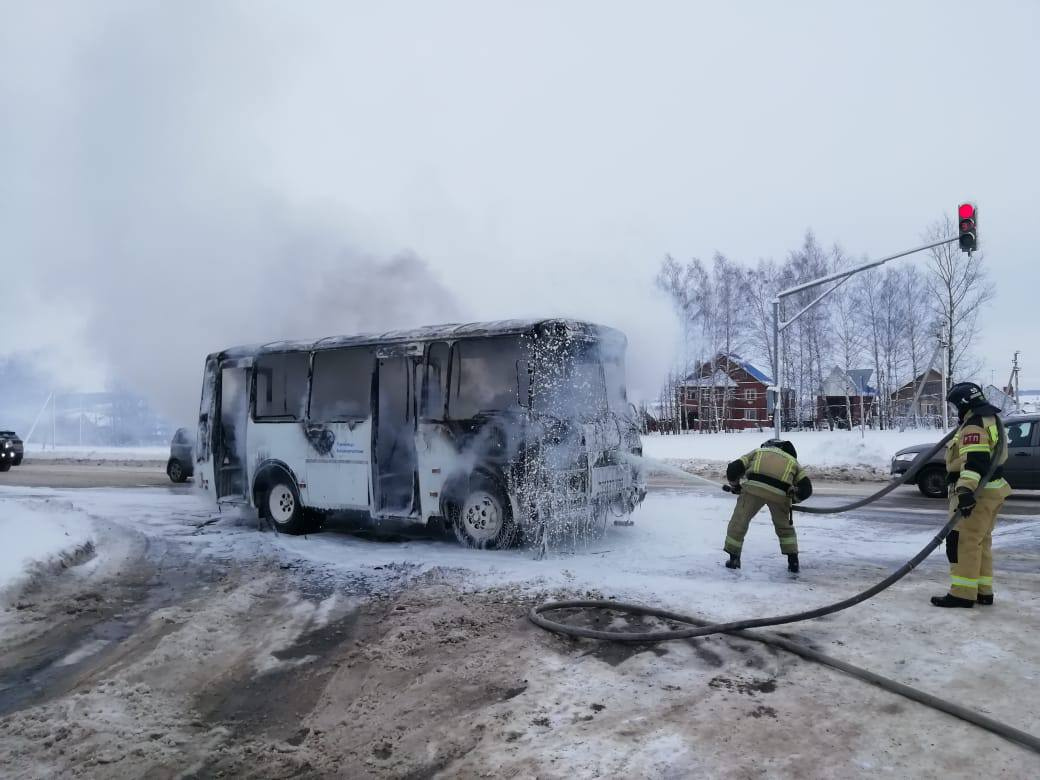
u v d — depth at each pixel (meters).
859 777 3.35
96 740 4.00
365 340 9.57
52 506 12.33
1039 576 7.11
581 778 3.40
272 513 10.54
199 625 6.07
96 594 7.12
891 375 46.72
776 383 19.27
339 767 3.66
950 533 6.13
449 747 3.81
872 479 17.00
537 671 4.83
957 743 3.68
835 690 4.40
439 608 6.40
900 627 5.52
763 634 5.34
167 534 10.53
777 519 7.45
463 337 8.75
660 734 3.84
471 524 8.77
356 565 8.26
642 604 6.30
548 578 7.22
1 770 3.67
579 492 8.39
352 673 4.97
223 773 3.63
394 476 9.62
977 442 5.78
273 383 10.73
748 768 3.45
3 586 7.02
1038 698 4.19
